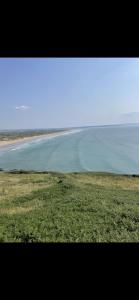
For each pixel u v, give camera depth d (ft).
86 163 191.62
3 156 240.32
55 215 37.91
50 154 247.09
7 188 69.36
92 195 54.13
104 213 38.86
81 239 26.37
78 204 45.19
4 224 33.17
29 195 56.75
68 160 209.26
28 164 193.47
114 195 56.95
